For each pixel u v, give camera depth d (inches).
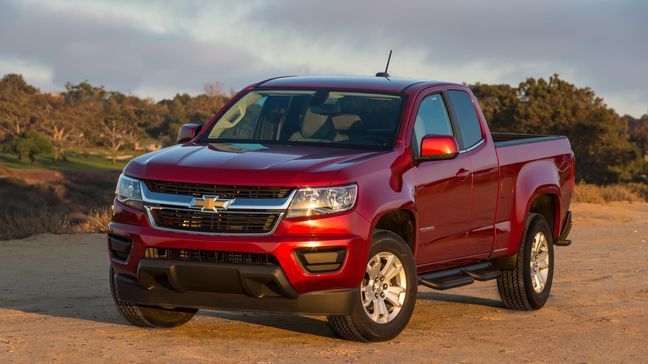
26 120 7101.4
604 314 428.1
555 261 666.2
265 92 395.2
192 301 327.3
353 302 325.1
